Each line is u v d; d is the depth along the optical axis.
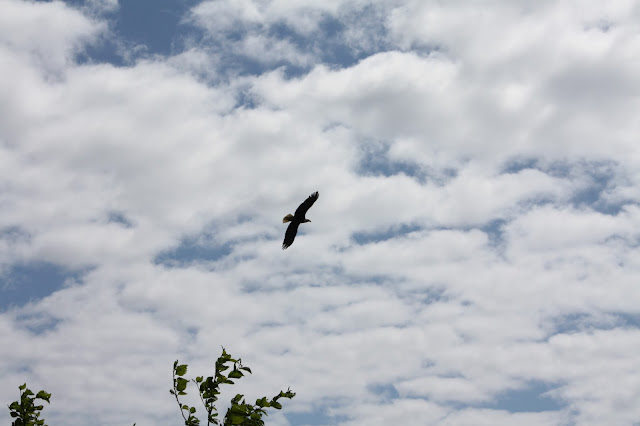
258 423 8.49
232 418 8.28
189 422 8.38
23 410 9.45
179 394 8.45
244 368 8.66
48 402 9.66
